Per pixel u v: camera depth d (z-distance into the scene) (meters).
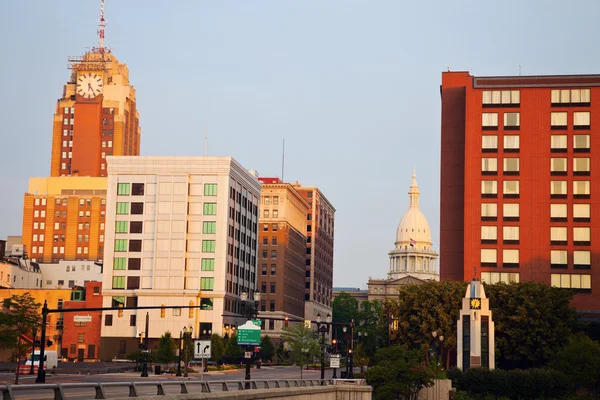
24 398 48.50
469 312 123.25
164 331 185.50
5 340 88.19
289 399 63.50
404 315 146.75
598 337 146.75
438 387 101.50
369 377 98.31
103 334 188.25
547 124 152.88
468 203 153.62
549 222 151.00
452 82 164.00
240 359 193.62
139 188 190.88
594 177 150.62
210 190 190.00
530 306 133.75
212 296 186.75
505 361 141.12
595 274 148.62
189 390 69.50
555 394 112.00
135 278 188.75
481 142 154.50
